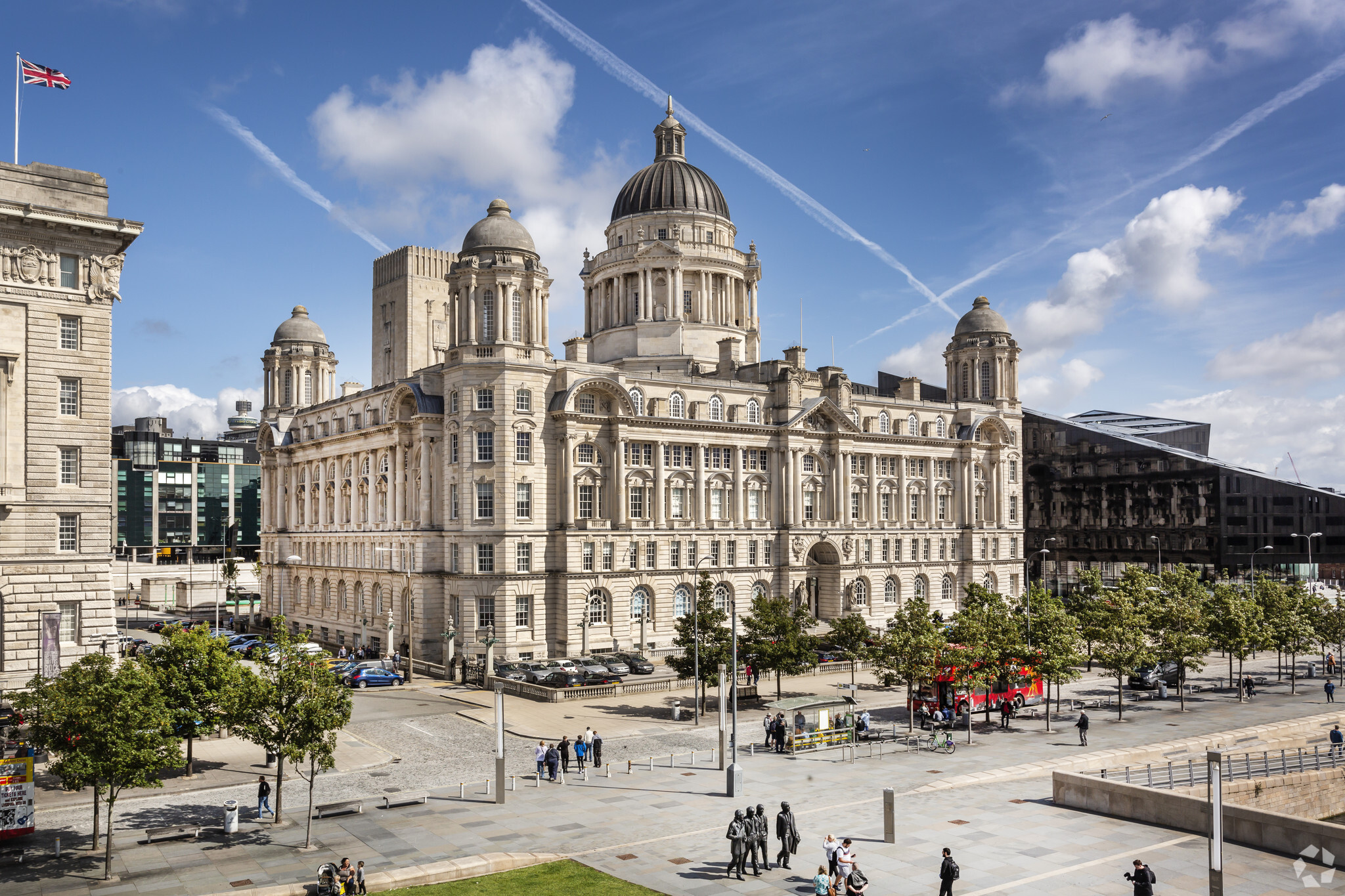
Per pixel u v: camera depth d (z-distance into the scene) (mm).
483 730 69688
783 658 77375
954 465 141000
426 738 67125
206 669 55906
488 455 101188
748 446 117438
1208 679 97625
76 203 65938
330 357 148875
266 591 145250
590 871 39875
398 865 40469
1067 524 166125
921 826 46406
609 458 107438
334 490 130625
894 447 132375
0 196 63219
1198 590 98312
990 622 76438
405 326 151000
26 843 43844
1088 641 94625
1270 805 55375
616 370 110125
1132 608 82500
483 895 36906
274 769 58188
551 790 53500
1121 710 76750
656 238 138625
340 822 47094
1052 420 169000
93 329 66625
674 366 132375
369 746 64750
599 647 104062
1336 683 94188
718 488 116125
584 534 103438
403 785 54750
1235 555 146500
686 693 85375
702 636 84562
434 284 153375
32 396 64000
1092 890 37969
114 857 41906
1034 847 43281
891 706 80875
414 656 104250
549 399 104625
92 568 65750
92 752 40062
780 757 62031
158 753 42188
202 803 50875
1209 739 66812
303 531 137625
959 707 75188
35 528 63844
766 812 48906
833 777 56531
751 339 141000
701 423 112875
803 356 126500
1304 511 152000
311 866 40438
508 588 99688
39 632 63438
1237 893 38375
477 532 100188
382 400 117438
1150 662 75625
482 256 103625
